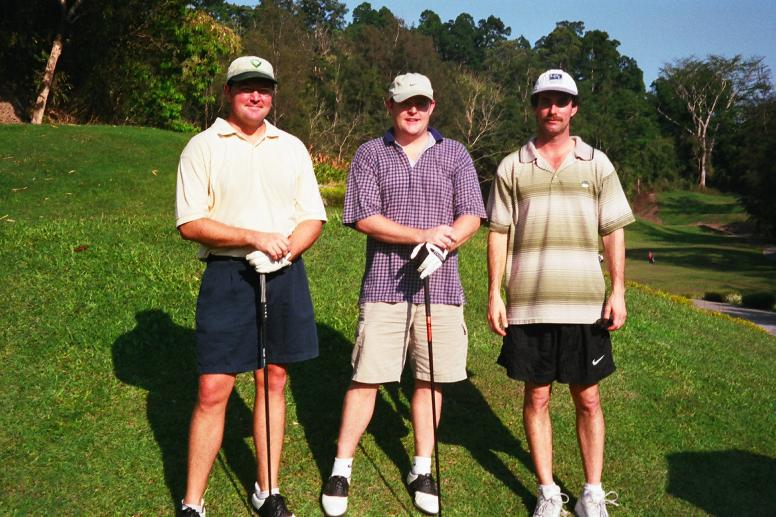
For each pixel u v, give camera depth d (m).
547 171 3.60
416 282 3.72
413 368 3.88
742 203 51.28
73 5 20.98
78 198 11.73
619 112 93.06
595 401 3.69
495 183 3.74
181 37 23.95
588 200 3.61
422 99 3.67
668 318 9.09
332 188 16.86
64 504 3.51
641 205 81.69
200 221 3.22
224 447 4.11
